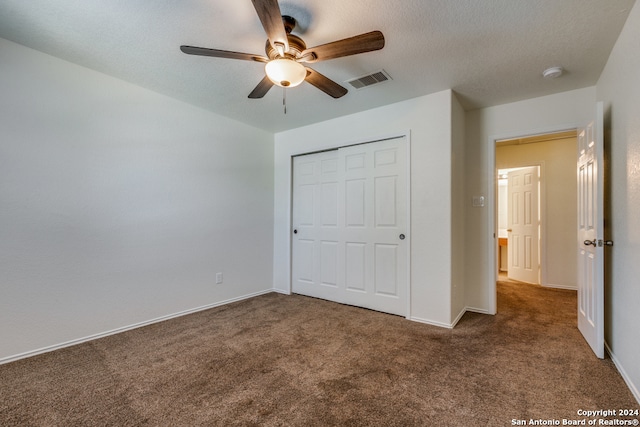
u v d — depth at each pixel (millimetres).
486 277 3205
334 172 3676
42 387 1783
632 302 1753
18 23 1868
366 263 3361
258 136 3994
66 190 2334
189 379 1878
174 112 3033
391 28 1892
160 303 2916
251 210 3879
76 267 2383
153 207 2871
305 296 3896
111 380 1862
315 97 2971
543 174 4492
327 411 1572
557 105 2854
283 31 1558
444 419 1505
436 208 2850
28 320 2154
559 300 3689
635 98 1728
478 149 3271
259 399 1676
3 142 2053
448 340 2469
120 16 1798
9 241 2076
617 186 2049
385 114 3180
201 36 2002
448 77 2543
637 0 1622
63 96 2316
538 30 1903
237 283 3674
